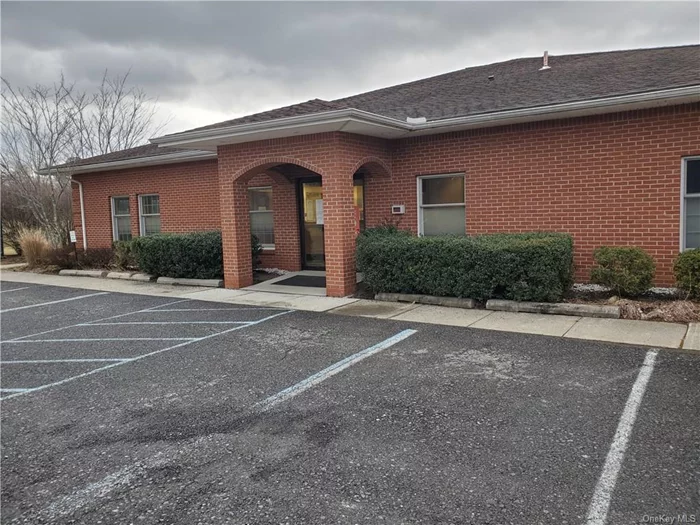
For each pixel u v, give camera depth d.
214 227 13.80
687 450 3.46
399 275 8.81
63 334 7.39
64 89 20.64
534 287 7.73
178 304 9.38
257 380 5.15
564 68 11.99
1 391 5.09
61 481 3.35
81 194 16.48
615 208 8.73
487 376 5.03
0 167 19.44
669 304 7.28
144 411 4.46
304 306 8.77
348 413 4.27
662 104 8.03
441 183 10.55
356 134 9.68
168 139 10.17
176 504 3.04
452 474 3.27
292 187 12.45
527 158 9.43
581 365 5.25
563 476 3.20
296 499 3.05
